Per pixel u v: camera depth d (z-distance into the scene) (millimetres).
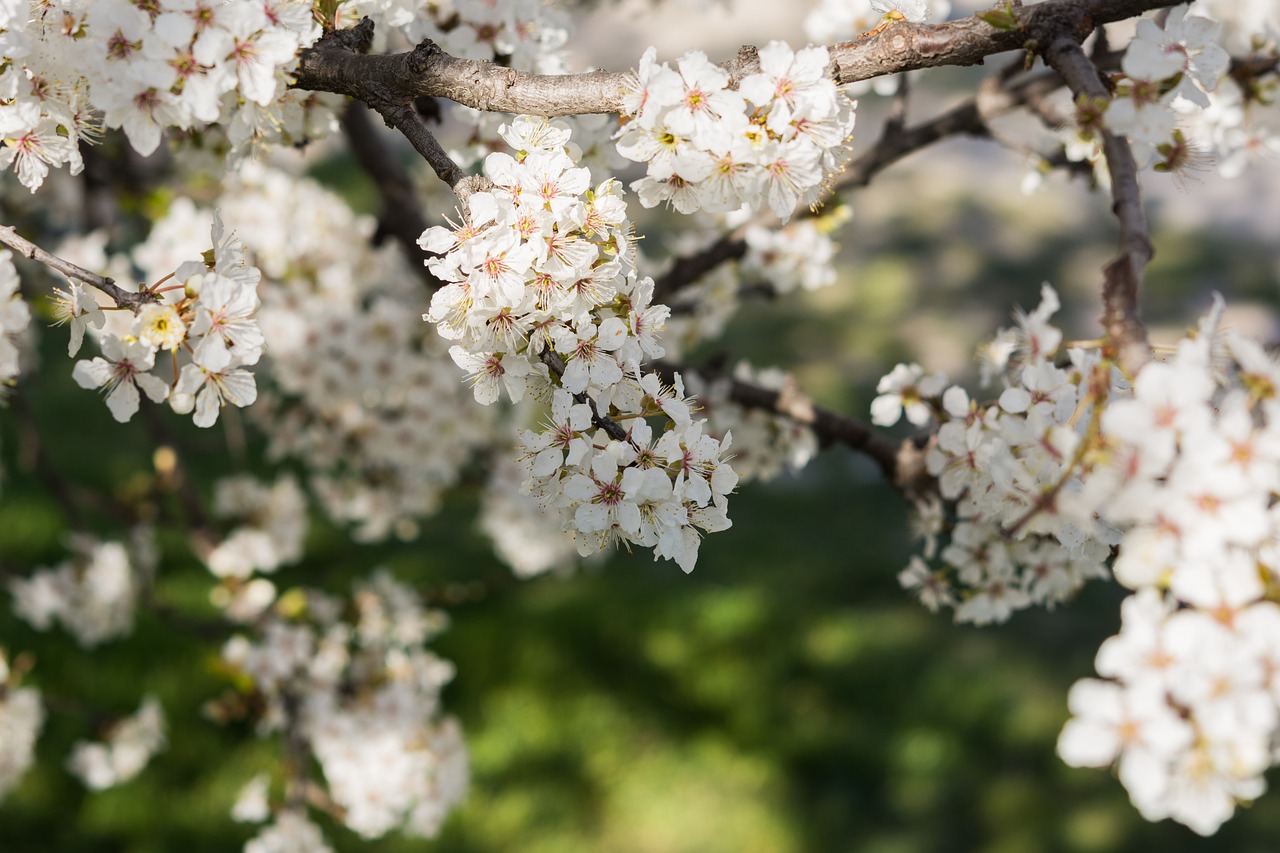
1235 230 12438
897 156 3055
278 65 1635
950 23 1514
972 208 13266
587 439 1546
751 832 6113
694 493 1540
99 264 3656
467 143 2242
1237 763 1135
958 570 2488
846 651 7355
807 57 1553
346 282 4145
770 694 7004
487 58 2246
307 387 4207
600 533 1600
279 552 4516
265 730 3662
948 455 2248
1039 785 6441
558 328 1555
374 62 1622
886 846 6062
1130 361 1250
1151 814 1153
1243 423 1170
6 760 3566
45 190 4121
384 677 3854
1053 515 1474
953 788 6438
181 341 1568
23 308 1726
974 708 6969
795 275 3373
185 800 5898
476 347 1570
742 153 1578
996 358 2271
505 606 7551
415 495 4711
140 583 4227
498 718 6723
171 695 6395
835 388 10258
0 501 7875
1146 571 1190
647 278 1589
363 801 3551
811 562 8391
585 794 6301
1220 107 2545
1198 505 1166
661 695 7023
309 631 3732
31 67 1664
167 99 1576
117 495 4094
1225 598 1147
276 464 8906
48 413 9234
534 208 1521
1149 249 1312
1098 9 1447
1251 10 2781
